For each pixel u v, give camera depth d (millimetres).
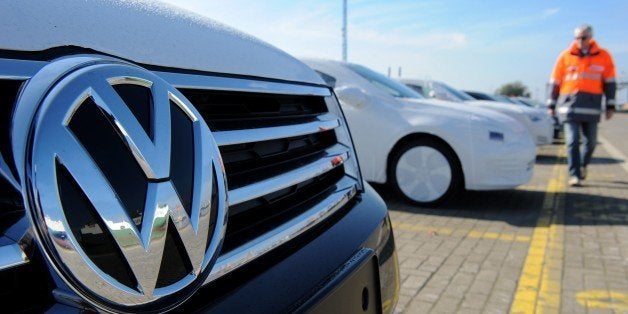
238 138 1205
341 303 1329
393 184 5270
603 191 6457
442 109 5055
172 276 818
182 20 1298
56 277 725
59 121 723
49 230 693
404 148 5141
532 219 4906
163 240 798
